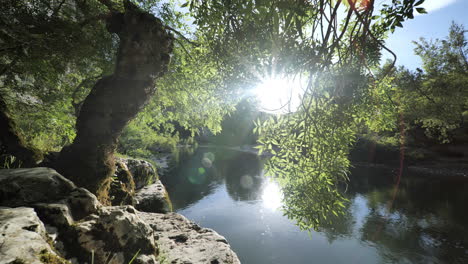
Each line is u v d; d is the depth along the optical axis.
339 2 1.77
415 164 27.48
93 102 4.67
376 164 28.92
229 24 2.69
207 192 18.70
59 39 4.35
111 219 2.68
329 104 2.54
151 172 9.15
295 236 11.26
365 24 1.75
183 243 4.14
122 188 5.89
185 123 9.38
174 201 16.17
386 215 13.24
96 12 6.27
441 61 24.67
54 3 5.53
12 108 5.89
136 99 4.83
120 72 4.68
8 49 3.85
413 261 9.01
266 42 2.43
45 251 1.54
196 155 43.81
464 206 14.12
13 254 1.37
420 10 2.01
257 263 9.16
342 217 13.17
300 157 3.20
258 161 36.50
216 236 4.46
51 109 6.34
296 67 2.32
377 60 2.20
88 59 6.64
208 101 8.23
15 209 2.03
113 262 2.45
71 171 4.38
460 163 26.42
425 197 16.11
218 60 3.18
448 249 9.67
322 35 1.98
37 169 2.98
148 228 3.02
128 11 4.59
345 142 3.05
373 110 2.92
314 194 3.03
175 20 7.45
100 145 4.61
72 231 2.33
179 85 8.07
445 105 21.38
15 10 4.27
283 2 2.03
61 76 6.57
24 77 5.39
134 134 16.70
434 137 29.94
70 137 6.72
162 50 4.95
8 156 4.69
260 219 13.39
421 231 11.23
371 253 9.62
